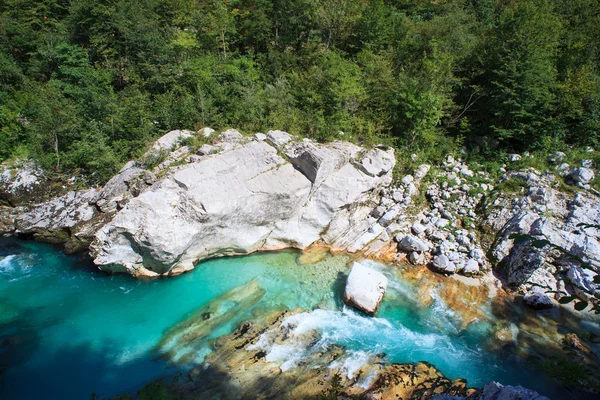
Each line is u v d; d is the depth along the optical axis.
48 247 20.39
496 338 15.38
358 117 25.75
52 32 32.25
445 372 13.66
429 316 16.44
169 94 25.77
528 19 25.22
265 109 25.80
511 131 24.38
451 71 26.91
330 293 17.41
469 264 18.73
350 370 13.41
